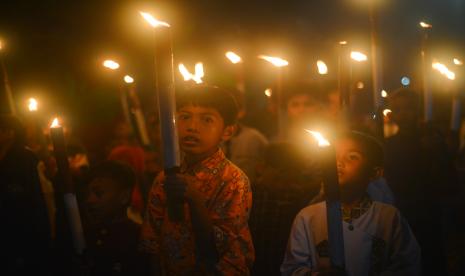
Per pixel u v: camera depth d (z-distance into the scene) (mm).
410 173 5559
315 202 4309
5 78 5578
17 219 4773
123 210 4406
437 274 5512
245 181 3537
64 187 3414
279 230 4473
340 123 4152
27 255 4773
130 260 4195
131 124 7719
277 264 4441
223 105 3568
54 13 11164
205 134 3521
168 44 3008
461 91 6254
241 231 3457
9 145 4891
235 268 3398
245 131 6770
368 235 3717
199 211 3256
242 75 8078
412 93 5656
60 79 9961
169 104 3010
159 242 3600
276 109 7984
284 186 4543
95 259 4207
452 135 6250
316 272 3355
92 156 7930
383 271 3691
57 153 3387
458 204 5852
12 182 4816
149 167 6992
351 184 3791
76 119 9086
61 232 4238
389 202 4512
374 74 4602
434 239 5516
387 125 7117
